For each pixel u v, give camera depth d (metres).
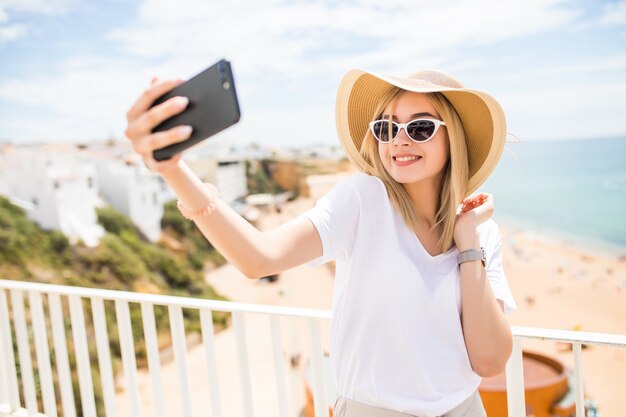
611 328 35.75
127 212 44.78
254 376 27.75
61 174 41.62
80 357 2.44
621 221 54.25
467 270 1.15
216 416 2.04
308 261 1.08
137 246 43.09
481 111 1.24
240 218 0.92
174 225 47.50
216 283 46.72
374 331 1.13
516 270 45.72
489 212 1.23
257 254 0.94
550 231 53.62
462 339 1.15
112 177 45.12
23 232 37.81
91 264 39.00
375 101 1.33
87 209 42.56
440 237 1.22
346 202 1.14
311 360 1.83
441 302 1.13
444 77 1.25
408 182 1.18
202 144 0.72
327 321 1.78
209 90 0.69
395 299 1.11
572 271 45.91
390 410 1.14
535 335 1.50
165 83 0.71
